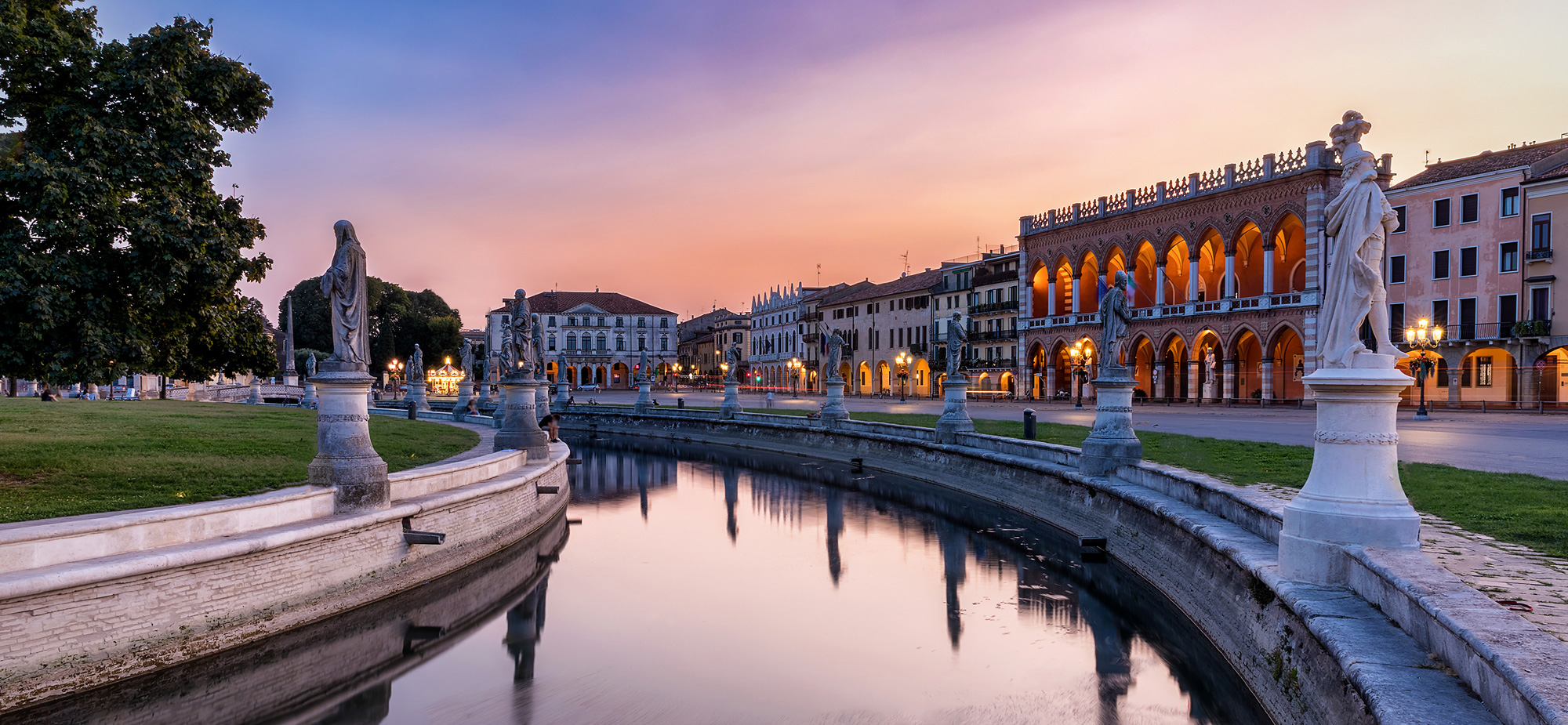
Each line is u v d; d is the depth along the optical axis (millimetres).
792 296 115000
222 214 15969
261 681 10891
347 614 12383
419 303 144750
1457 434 26469
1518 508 11023
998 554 17797
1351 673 6027
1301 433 27766
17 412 27734
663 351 151500
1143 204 63938
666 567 17250
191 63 15492
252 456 18984
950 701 9945
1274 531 10227
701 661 11500
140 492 14008
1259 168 55938
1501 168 48438
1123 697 10031
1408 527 7781
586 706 9898
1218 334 58406
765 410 58250
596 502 26625
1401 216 52719
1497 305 48562
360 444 13141
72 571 8922
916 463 29312
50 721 8781
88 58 14672
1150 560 14211
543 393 41688
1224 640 10391
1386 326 8078
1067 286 75375
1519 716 4695
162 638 9812
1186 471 15398
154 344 15766
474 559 16016
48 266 13156
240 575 10742
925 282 89625
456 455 23484
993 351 80250
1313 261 52781
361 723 9625
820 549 18938
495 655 11844
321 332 117125
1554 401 46219
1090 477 17750
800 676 10828
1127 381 17672
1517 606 6375
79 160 13797
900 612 13727
